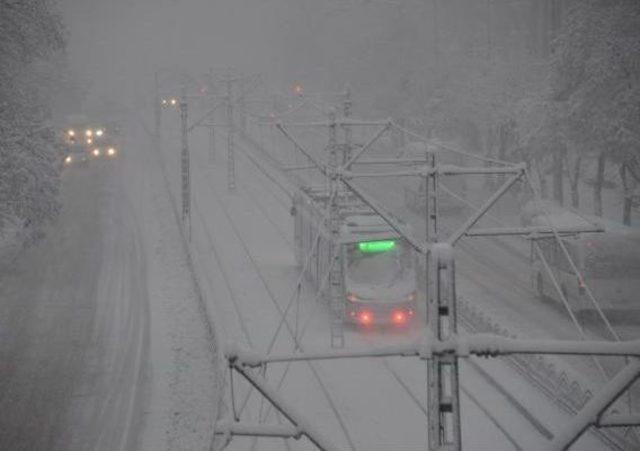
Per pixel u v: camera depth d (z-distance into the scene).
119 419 40.91
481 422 37.72
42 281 72.62
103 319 60.34
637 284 55.88
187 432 38.59
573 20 93.44
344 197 67.31
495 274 72.50
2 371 48.94
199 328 56.91
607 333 52.22
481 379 44.00
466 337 15.94
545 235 34.53
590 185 116.06
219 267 76.56
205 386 44.81
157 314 61.28
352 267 55.84
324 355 17.08
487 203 34.34
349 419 38.81
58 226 98.00
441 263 16.11
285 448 35.59
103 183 130.50
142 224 99.00
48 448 37.56
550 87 98.12
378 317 54.16
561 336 51.44
